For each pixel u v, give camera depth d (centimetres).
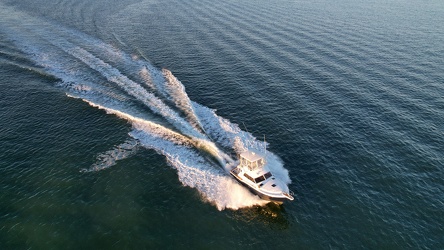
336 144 4494
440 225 3331
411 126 4794
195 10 10294
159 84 5866
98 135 4578
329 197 3669
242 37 8094
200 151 4309
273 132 4775
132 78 6012
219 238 3195
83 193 3656
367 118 5003
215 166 4069
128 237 3166
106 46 7344
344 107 5291
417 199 3628
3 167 3988
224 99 5591
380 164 4122
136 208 3484
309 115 5131
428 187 3778
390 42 7612
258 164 3744
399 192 3722
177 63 6812
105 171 3966
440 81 5912
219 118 5050
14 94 5466
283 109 5303
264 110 5284
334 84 5944
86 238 3152
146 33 8350
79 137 4538
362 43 7575
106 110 5097
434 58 6781
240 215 3438
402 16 9575
